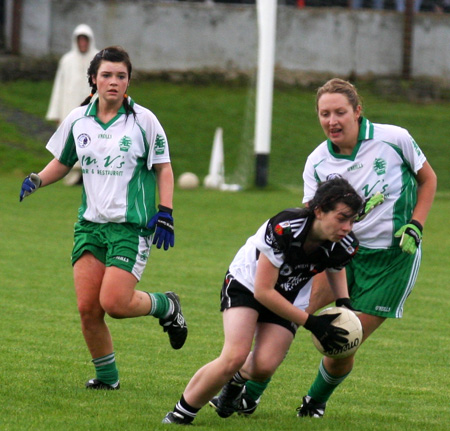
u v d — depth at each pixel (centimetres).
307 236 1539
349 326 1580
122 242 1823
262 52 5988
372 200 1756
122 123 1858
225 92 8344
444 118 8144
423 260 4053
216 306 2977
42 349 2275
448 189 6444
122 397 1817
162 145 1884
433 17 9012
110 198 1833
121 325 2680
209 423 1655
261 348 1605
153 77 8469
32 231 4350
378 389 2042
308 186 1877
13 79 7956
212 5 8644
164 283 3309
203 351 2362
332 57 8838
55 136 1923
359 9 8919
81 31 5750
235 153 7006
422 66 9038
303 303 1656
